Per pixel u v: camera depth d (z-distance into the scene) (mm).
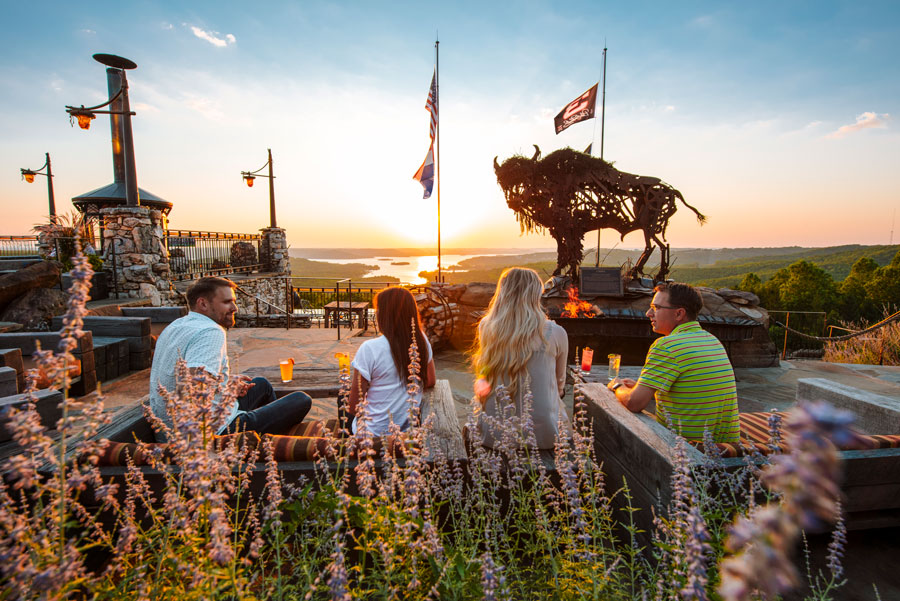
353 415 2496
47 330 6832
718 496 1661
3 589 868
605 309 6418
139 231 9633
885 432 2830
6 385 3158
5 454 2252
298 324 12016
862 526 2068
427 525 1187
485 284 7707
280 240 19406
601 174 6637
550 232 7141
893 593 1890
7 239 12273
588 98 9352
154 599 1053
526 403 1825
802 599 1847
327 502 1346
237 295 14016
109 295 9484
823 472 348
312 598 1271
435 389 2863
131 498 1352
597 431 2471
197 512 1100
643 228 6773
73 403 1007
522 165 6785
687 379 2238
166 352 2395
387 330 2477
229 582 987
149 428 2434
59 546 950
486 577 1061
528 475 2072
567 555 1416
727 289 7188
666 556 1345
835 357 8906
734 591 409
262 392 3020
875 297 44312
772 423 1524
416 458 1277
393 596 1166
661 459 1805
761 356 6844
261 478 1788
